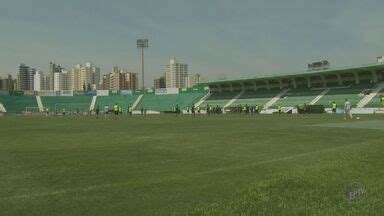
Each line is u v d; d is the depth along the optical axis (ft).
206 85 410.11
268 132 94.63
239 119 180.24
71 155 55.31
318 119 167.53
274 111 306.76
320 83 337.72
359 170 37.63
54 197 30.37
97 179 37.93
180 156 54.39
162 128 116.37
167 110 393.50
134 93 432.25
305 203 27.20
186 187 33.32
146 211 26.68
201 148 63.77
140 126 129.29
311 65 329.11
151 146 66.69
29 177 38.86
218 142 72.90
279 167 43.01
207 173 39.70
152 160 50.55
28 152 58.70
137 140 77.71
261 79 358.84
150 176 39.42
